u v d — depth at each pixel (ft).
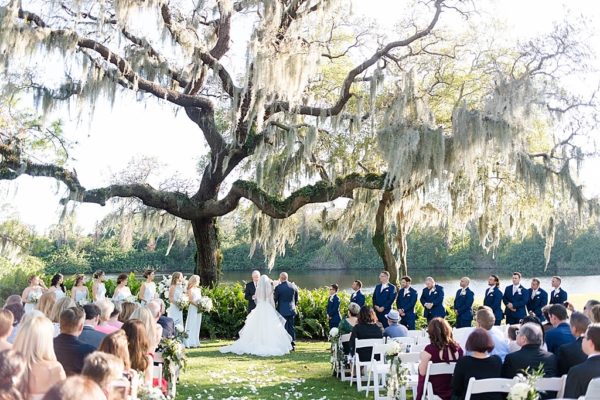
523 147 47.03
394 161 44.62
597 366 16.17
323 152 61.26
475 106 55.52
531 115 44.73
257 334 42.11
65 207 49.70
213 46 55.83
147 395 16.15
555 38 48.96
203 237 59.82
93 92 45.73
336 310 44.06
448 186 52.08
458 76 57.06
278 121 53.98
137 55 47.96
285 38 46.75
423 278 121.80
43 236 67.05
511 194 55.88
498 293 43.21
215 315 52.42
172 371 25.63
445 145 46.06
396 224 58.49
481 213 56.08
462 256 133.80
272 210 53.06
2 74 46.60
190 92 54.03
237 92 48.32
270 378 32.30
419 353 23.80
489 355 18.60
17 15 42.78
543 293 42.96
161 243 125.59
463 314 43.24
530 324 19.20
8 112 59.88
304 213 65.51
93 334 18.17
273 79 45.06
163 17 47.67
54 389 8.34
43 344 13.19
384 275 42.57
